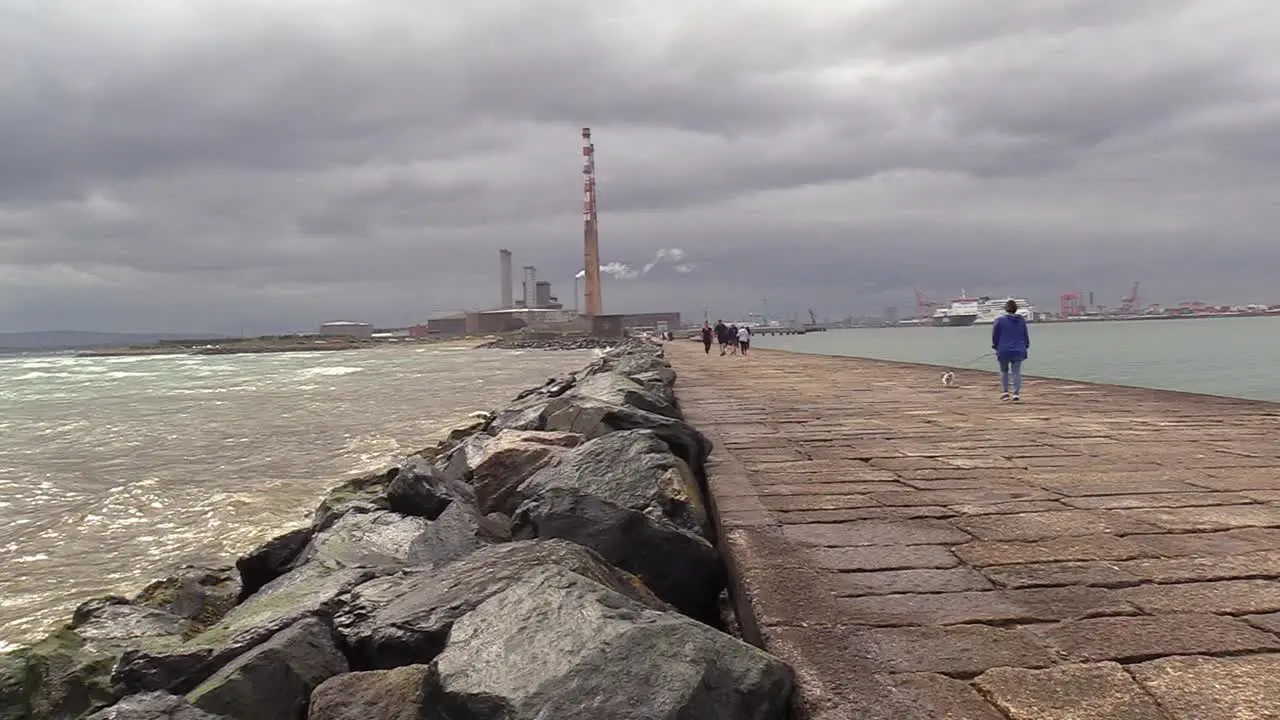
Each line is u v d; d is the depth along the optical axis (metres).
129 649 3.62
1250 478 5.63
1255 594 3.21
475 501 6.95
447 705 2.30
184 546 9.29
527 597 2.74
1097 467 6.18
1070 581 3.42
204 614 6.20
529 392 21.38
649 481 5.19
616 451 5.68
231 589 6.71
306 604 3.88
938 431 8.62
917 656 2.68
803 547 4.04
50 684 4.18
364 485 9.13
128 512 11.00
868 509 4.88
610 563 3.79
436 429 19.72
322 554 5.32
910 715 2.28
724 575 4.26
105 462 15.59
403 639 3.10
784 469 6.36
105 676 4.30
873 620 3.01
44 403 32.09
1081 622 2.95
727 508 4.95
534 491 5.80
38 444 18.64
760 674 2.36
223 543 9.41
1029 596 3.24
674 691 2.17
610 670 2.24
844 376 19.05
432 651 3.06
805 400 12.83
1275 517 4.48
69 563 8.64
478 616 2.72
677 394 14.34
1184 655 2.64
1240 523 4.35
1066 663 2.60
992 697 2.38
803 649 2.74
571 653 2.35
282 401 30.09
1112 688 2.41
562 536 4.26
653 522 4.28
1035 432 8.33
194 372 65.75
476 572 3.48
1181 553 3.80
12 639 6.50
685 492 5.13
